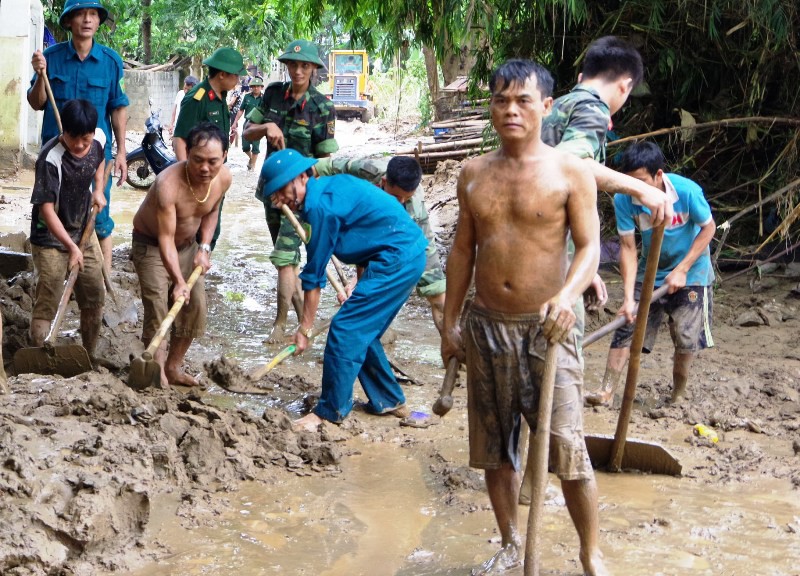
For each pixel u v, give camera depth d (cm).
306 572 381
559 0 896
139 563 383
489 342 366
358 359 548
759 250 927
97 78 755
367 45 1213
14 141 1631
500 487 388
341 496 461
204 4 3066
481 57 1101
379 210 553
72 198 603
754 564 391
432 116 2766
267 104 784
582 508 363
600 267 990
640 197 408
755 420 575
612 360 600
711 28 893
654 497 465
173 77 3198
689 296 592
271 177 539
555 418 360
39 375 562
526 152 353
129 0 2731
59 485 406
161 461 460
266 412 539
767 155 984
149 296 601
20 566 365
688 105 1019
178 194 573
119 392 521
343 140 2853
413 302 909
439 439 541
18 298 727
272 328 780
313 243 543
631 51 467
